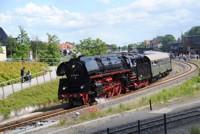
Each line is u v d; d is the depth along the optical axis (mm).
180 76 63906
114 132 22656
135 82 49750
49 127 28531
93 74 39938
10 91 45125
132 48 174250
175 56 137000
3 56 92688
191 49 161125
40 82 51594
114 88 44375
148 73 54844
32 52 104812
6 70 57188
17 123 30953
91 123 29172
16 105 40438
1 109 38250
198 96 40969
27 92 45250
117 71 44938
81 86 38969
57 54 90938
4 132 28141
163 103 37375
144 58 54406
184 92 43250
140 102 37562
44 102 44188
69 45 154500
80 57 40062
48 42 91250
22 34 93625
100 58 42688
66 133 26234
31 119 32219
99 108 35531
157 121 25500
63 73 39812
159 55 64812
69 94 39281
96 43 109750
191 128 24703
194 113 29297
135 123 27500
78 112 33906
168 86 50031
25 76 52062
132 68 48844
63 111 35031
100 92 40688
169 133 24141
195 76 60031
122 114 32250
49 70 63156
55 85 51844
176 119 26844
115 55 47000
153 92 44656
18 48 93125
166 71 69312
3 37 111000
